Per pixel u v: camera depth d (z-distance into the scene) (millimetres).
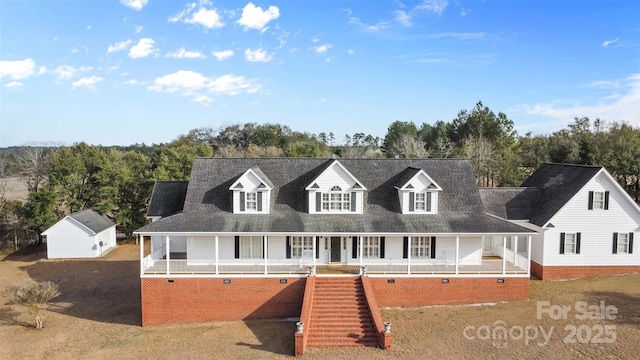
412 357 22172
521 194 38469
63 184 57875
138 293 36312
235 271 29562
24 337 27531
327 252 32312
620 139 62031
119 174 57625
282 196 34156
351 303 27016
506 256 34156
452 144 81625
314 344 23859
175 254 36375
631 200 34625
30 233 55719
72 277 41594
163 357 23594
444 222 31594
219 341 25438
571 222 34625
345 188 33031
